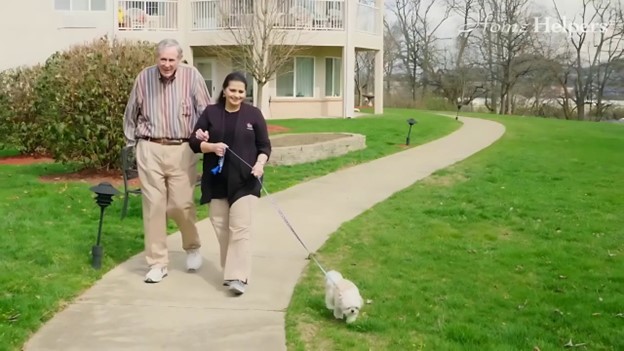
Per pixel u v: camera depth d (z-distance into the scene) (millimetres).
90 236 7465
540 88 55875
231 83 5691
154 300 5621
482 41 59062
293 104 27469
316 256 6973
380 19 29188
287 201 9938
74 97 11266
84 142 11477
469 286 6047
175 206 6074
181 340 4828
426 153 15906
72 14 24328
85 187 10562
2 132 15914
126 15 24766
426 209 9336
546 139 19469
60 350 4625
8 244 6980
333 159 14570
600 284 6164
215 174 5766
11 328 4836
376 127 21547
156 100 5945
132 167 8703
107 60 11312
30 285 5727
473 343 4766
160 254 6164
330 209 9375
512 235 8039
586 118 54938
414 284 6094
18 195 9875
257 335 4922
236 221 5734
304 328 5055
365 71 58625
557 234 8047
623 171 13297
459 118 28969
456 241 7648
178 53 5914
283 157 13680
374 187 11219
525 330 4996
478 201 9930
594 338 4926
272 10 23281
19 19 24188
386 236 7770
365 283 6055
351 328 5027
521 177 12359
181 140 6020
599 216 9062
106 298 5645
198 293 5809
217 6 24797
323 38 25891
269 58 23109
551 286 6109
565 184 11633
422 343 4758
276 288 5961
